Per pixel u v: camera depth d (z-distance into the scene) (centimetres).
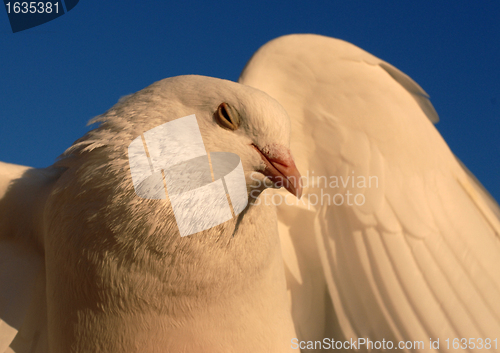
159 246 68
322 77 75
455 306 74
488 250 75
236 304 69
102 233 68
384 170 75
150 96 69
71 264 68
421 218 75
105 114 69
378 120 75
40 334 72
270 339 71
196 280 68
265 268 70
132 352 69
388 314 75
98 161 68
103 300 68
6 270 71
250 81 75
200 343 69
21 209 71
